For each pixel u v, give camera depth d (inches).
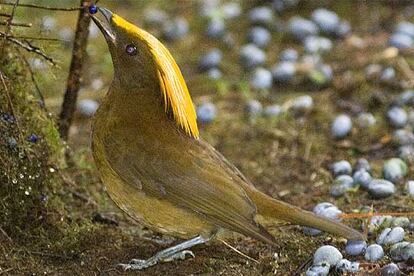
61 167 490.6
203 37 744.3
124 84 426.6
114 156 422.6
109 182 431.2
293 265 434.3
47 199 462.0
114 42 423.5
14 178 444.8
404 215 467.5
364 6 760.3
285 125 614.5
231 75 685.9
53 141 469.1
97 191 521.0
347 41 713.0
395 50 673.0
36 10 705.0
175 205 418.3
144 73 422.0
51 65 483.2
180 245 433.1
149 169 418.6
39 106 467.8
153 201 420.8
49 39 453.1
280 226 456.1
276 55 709.9
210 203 412.5
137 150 420.8
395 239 438.3
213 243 456.1
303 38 723.4
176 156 418.3
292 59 690.2
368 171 540.1
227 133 609.6
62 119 506.6
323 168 559.5
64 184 494.6
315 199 516.1
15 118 435.5
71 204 495.2
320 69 666.2
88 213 491.2
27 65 456.4
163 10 783.7
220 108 641.6
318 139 595.2
